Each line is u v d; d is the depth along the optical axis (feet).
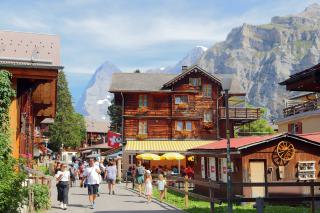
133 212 61.26
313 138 90.74
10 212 39.04
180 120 183.01
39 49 63.16
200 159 106.93
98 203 74.08
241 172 80.64
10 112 59.57
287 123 160.66
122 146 178.19
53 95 93.04
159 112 182.29
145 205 71.41
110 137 178.70
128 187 119.85
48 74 59.57
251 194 78.54
